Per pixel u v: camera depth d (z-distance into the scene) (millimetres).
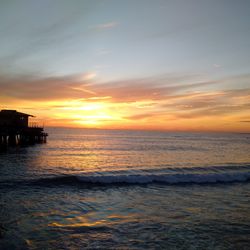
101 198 11961
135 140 84062
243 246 7027
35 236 7434
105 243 7129
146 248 6855
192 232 7984
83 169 21594
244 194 13195
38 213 9484
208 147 56531
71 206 10539
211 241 7328
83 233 7777
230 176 17219
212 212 10016
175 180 16141
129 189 13977
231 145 68312
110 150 43594
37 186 14047
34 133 44500
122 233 7840
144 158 31844
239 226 8531
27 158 27578
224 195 12898
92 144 58719
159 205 10922
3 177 16172
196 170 20797
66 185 14484
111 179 15758
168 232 7957
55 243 7031
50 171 19484
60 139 77000
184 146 58344
